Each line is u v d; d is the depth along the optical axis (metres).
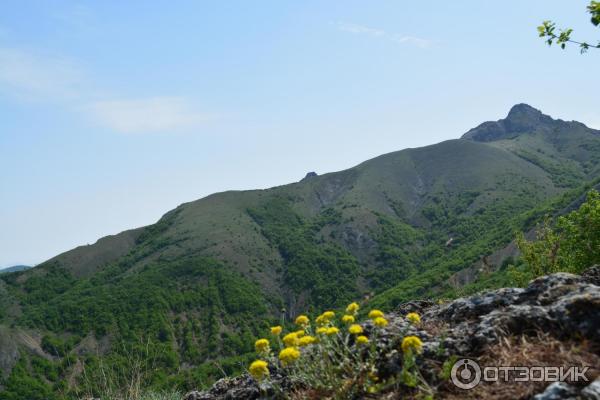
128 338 123.06
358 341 3.88
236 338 134.25
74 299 150.25
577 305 3.59
